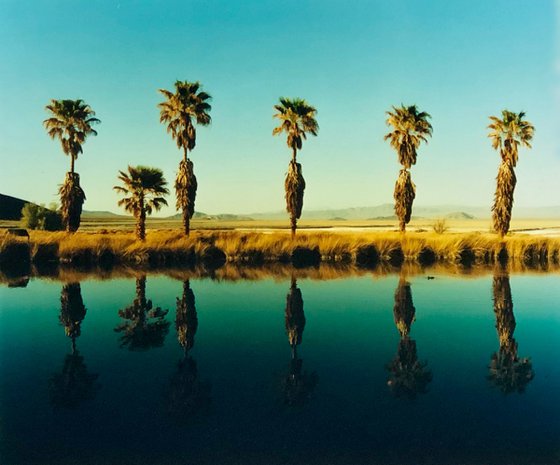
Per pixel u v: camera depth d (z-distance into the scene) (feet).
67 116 100.63
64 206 101.30
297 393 19.90
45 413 17.94
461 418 17.49
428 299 41.73
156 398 19.45
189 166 94.99
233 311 36.88
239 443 15.66
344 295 43.86
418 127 101.81
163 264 73.56
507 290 46.37
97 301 40.98
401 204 102.53
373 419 17.51
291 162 99.66
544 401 18.97
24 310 37.17
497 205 100.42
